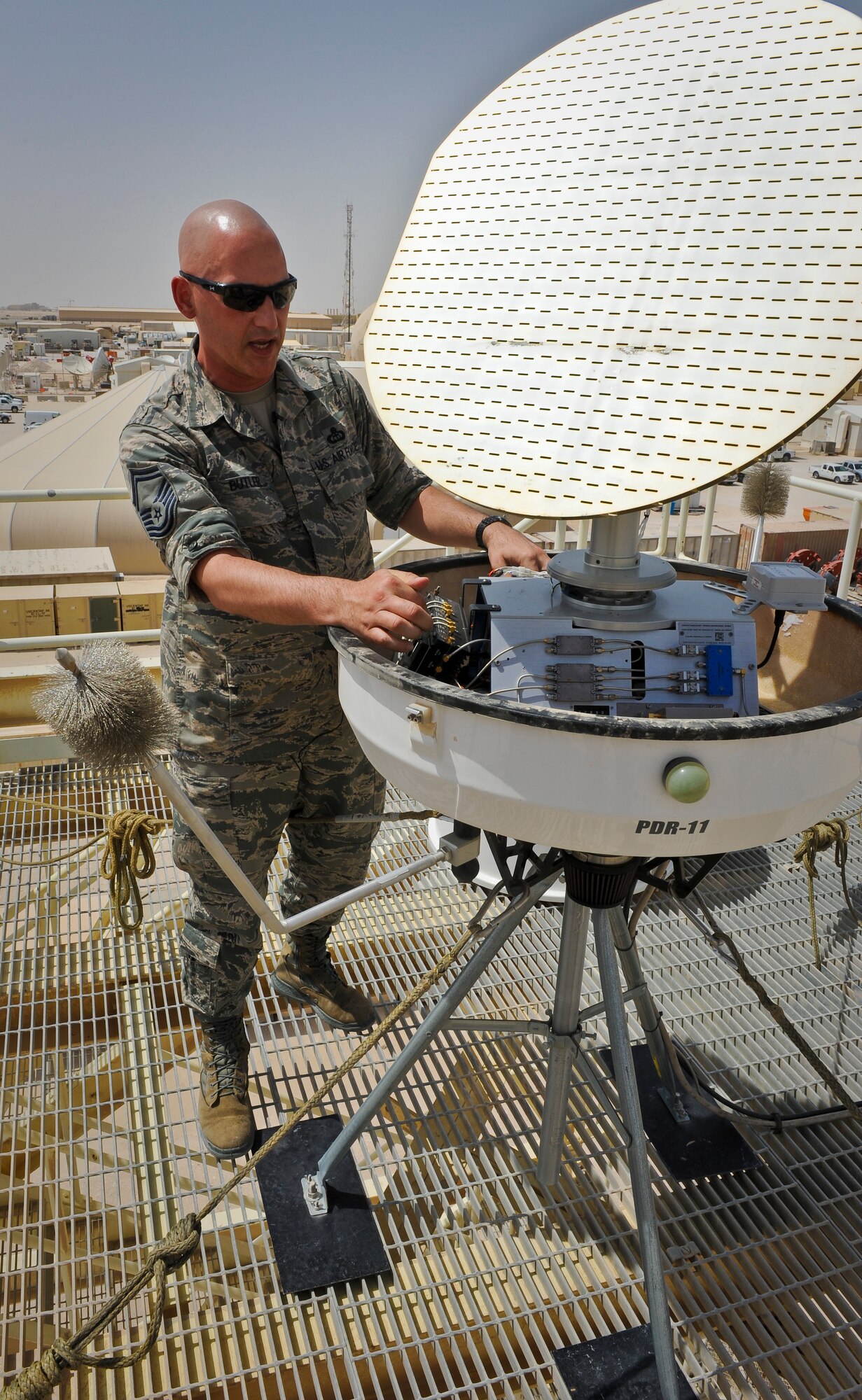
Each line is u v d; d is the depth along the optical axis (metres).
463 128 1.55
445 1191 1.72
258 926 1.82
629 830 1.11
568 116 1.43
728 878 2.70
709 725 1.04
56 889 2.65
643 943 2.42
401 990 2.24
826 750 1.15
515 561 1.71
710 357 1.14
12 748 3.26
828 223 1.12
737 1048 2.10
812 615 1.61
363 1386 1.57
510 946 2.42
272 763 1.72
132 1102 1.91
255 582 1.34
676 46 1.38
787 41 1.28
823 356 1.06
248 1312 1.50
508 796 1.14
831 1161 1.86
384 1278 1.56
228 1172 1.89
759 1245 1.66
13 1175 1.73
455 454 1.26
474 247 1.42
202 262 1.42
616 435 1.15
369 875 2.70
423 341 1.40
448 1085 1.98
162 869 2.81
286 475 1.61
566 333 1.26
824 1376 1.46
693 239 1.21
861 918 2.52
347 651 1.30
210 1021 1.83
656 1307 1.41
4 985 2.22
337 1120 1.85
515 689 1.22
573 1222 1.68
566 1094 1.63
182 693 1.65
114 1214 1.87
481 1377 1.42
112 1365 1.29
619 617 1.29
